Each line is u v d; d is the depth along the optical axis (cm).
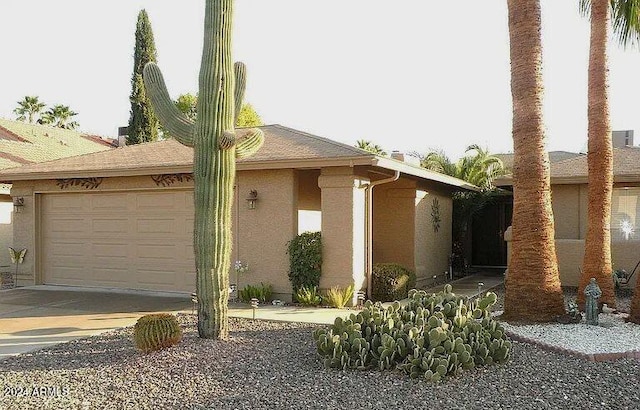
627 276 1423
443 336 661
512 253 945
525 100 923
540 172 922
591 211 1084
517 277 931
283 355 752
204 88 814
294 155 1188
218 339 823
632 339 802
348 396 589
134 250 1422
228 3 827
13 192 1559
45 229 1538
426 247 1568
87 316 1072
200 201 820
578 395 591
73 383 650
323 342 706
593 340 796
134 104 2827
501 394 595
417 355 646
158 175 1370
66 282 1504
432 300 789
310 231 1356
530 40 921
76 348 816
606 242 1073
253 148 885
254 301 1034
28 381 658
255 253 1254
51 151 2552
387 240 1495
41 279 1532
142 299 1273
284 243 1230
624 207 1472
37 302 1238
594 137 1083
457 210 1862
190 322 987
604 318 970
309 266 1186
